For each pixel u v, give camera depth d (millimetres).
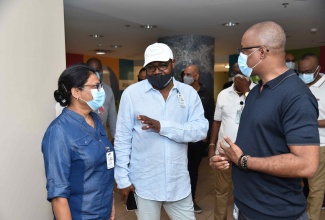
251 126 1335
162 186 1728
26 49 2064
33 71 2121
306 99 1169
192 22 4707
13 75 1968
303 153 1126
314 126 1145
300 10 3979
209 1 3551
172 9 3914
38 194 2188
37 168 2170
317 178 2521
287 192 1275
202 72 5859
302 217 1314
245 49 1342
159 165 1723
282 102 1220
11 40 1951
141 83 1810
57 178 1278
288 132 1173
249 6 3783
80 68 1410
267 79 1315
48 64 2252
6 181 1917
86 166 1354
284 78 1262
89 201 1378
